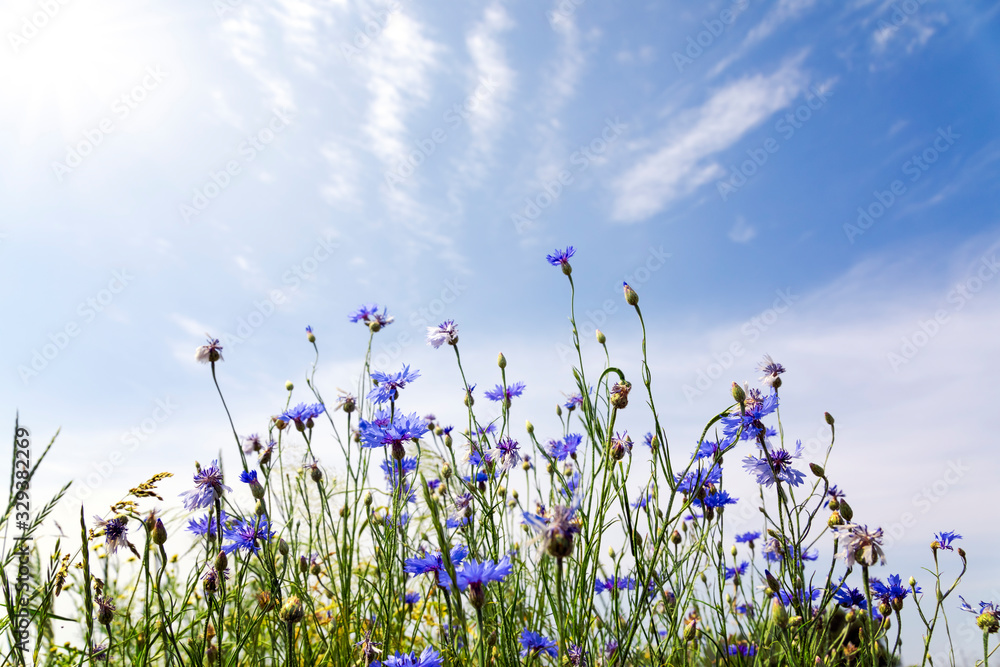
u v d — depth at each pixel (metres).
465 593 0.38
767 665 0.49
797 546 0.47
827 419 0.52
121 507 0.49
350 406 0.71
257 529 0.52
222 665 0.48
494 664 0.49
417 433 0.50
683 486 0.51
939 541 0.51
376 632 0.58
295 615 0.44
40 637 0.46
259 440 0.71
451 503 0.61
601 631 0.49
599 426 0.49
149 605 0.44
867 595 0.43
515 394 0.67
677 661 0.53
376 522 0.60
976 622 0.50
